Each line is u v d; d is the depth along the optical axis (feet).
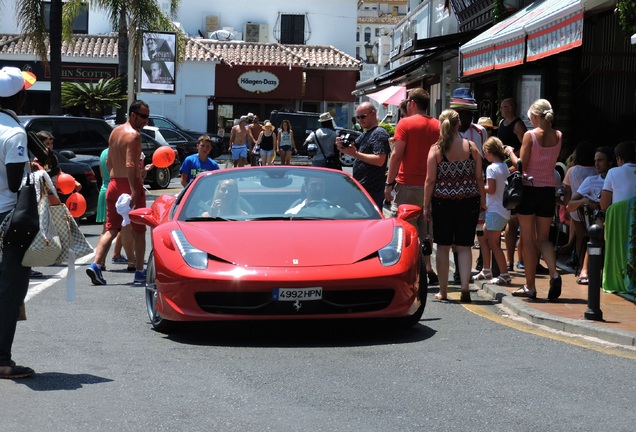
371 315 26.37
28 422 18.13
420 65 90.89
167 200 33.76
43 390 20.61
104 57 159.02
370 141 39.86
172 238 27.84
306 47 177.27
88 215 65.00
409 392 20.59
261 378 21.90
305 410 19.07
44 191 21.53
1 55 156.25
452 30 109.09
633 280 35.76
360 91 120.88
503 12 69.67
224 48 171.94
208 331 28.35
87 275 40.60
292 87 167.63
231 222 29.17
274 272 26.00
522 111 64.13
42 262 21.31
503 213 37.76
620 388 21.09
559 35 43.39
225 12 191.11
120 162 39.06
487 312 32.65
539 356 24.66
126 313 31.55
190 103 165.48
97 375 22.15
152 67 115.85
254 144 106.63
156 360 23.97
